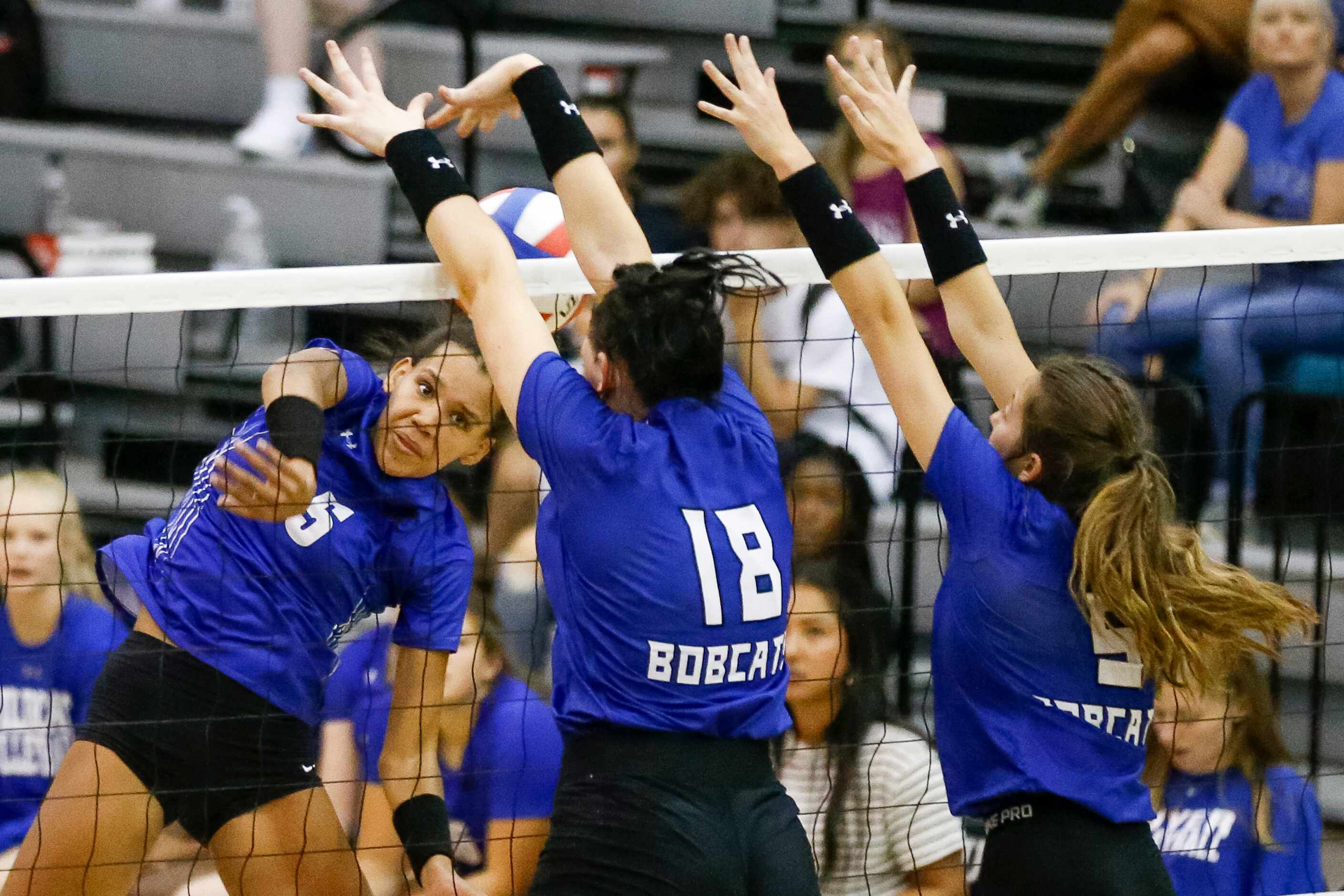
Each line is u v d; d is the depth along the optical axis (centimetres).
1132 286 1435
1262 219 1484
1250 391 1374
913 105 1636
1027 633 708
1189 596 686
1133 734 721
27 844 856
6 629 1109
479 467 1184
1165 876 717
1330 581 1244
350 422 866
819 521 1117
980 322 781
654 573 676
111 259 1731
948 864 987
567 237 855
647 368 695
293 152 1847
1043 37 1969
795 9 1991
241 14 2083
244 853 878
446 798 1013
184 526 880
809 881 689
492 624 1053
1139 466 699
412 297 789
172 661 864
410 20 1955
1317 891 1073
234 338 1655
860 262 728
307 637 873
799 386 1080
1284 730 1367
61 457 1623
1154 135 1680
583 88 1761
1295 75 1441
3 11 2005
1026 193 1731
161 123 2053
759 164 1435
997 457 720
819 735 1020
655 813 666
